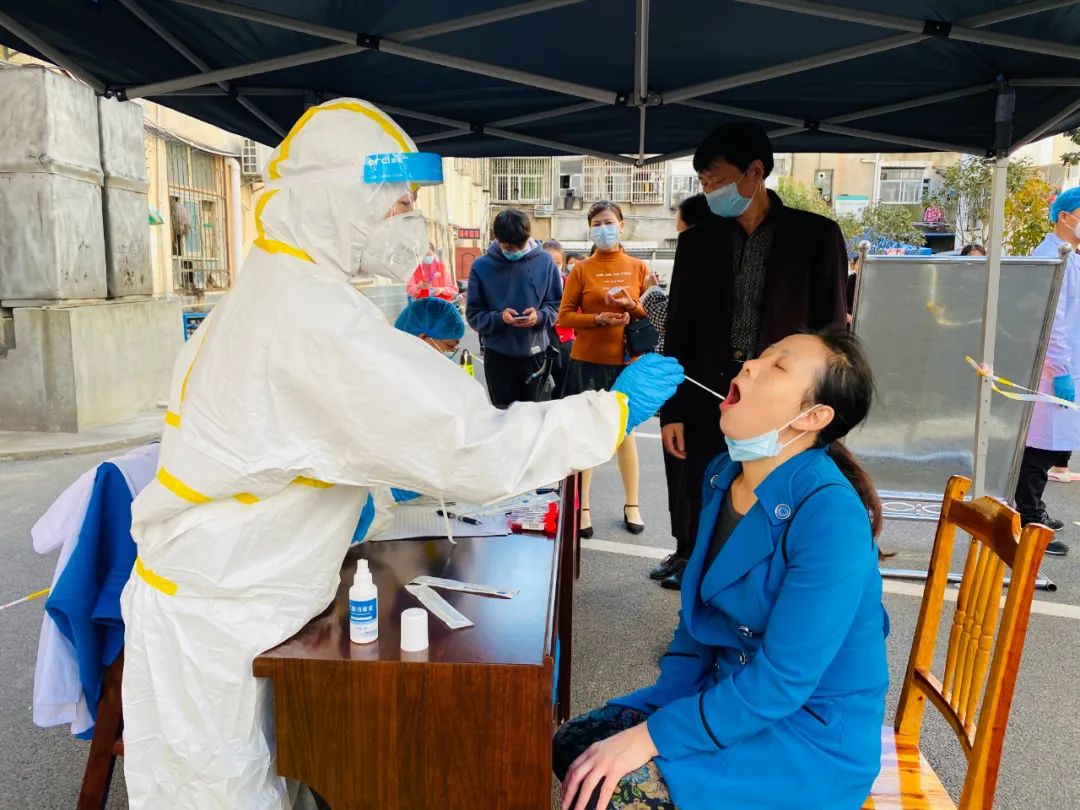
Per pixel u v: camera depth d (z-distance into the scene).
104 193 7.99
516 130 4.41
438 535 2.24
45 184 7.07
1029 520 4.80
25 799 2.45
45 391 7.30
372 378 1.52
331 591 1.76
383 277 1.77
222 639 1.61
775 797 1.53
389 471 1.59
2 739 2.77
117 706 2.09
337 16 2.92
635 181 37.44
